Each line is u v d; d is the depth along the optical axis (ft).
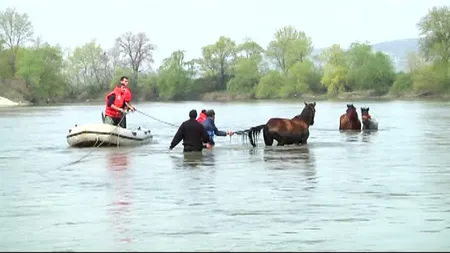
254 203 45.27
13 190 52.54
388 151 81.15
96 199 47.80
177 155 77.92
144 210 43.34
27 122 186.50
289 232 36.55
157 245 34.04
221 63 464.24
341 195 48.01
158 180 56.95
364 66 403.75
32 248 33.83
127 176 60.03
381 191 49.67
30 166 70.18
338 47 414.00
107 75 474.08
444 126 137.80
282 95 428.56
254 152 79.46
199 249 33.17
